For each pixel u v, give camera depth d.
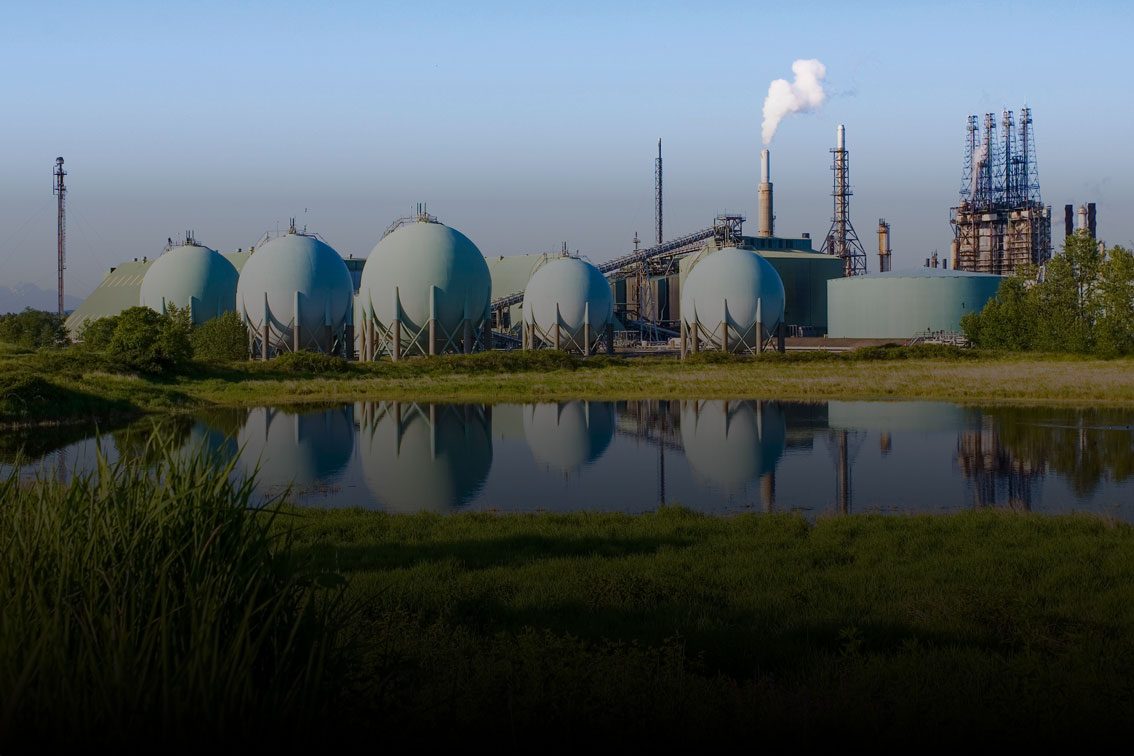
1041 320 84.75
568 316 100.25
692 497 24.17
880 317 117.00
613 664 9.23
